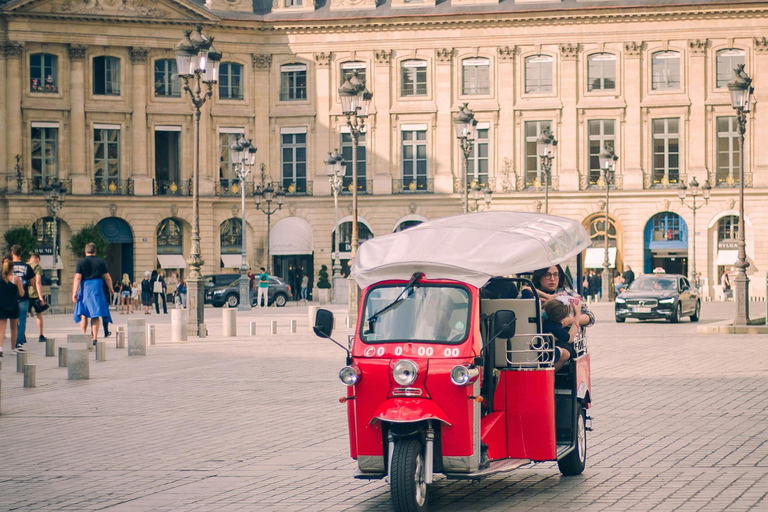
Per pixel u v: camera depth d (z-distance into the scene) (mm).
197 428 14492
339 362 23250
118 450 12969
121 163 65750
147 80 66000
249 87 67625
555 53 65875
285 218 67438
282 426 14555
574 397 10930
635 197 64875
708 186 60844
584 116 65688
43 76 64438
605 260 58531
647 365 21547
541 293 11422
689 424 14070
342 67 67500
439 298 10109
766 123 63781
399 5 66938
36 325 39062
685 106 64562
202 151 66812
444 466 9758
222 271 67438
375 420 9812
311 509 9781
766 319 31812
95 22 64625
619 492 10211
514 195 65750
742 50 64250
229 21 66250
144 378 20422
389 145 67062
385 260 10484
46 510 9906
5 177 63375
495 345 10508
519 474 11406
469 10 66125
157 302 52719
